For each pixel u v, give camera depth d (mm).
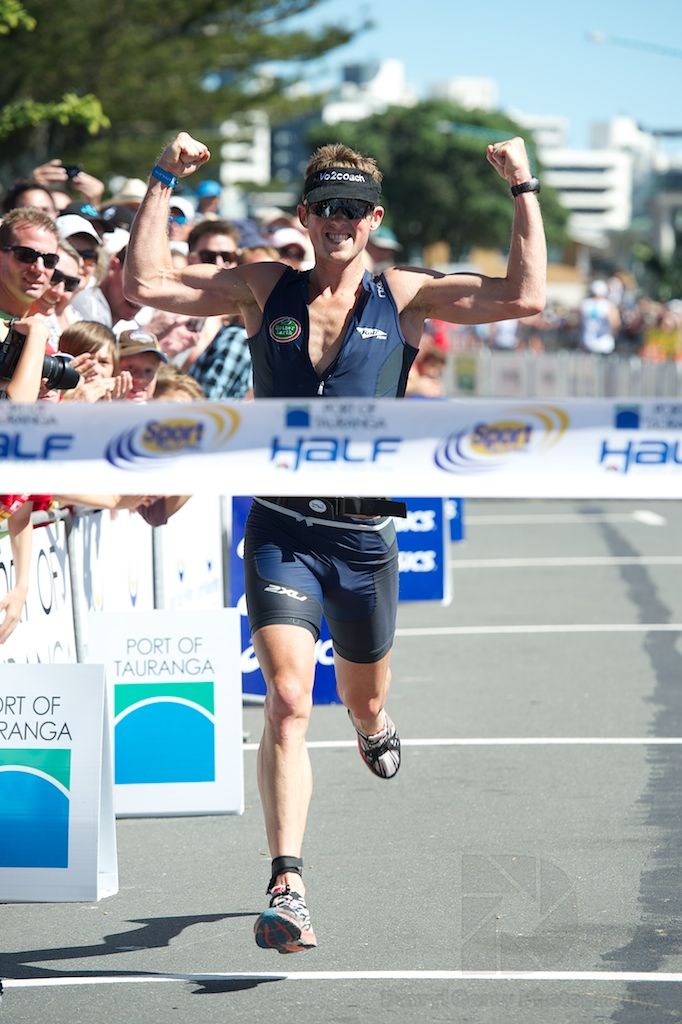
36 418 9320
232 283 11039
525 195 10938
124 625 14570
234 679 14609
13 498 12195
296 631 10703
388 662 11641
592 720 18172
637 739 17203
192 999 10008
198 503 19109
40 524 13930
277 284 10930
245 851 13445
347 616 11219
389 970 10438
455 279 11031
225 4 62500
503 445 9305
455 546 34188
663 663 21516
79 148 57312
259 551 10992
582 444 9281
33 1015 9758
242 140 73188
